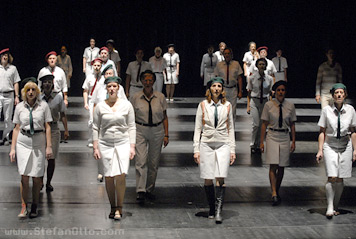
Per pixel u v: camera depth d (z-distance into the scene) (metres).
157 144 9.02
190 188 9.80
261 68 12.47
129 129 8.08
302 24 28.72
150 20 30.42
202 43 30.45
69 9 30.14
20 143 8.01
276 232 7.60
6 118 13.40
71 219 8.02
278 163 8.89
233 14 30.27
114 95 8.00
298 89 27.41
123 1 30.31
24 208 8.08
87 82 11.90
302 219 8.17
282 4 29.27
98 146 8.03
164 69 20.36
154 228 7.68
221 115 8.05
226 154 8.06
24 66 29.75
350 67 26.27
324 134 8.42
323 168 11.54
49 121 8.10
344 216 8.34
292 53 29.09
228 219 8.13
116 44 30.44
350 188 9.98
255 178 10.56
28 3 29.67
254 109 12.66
